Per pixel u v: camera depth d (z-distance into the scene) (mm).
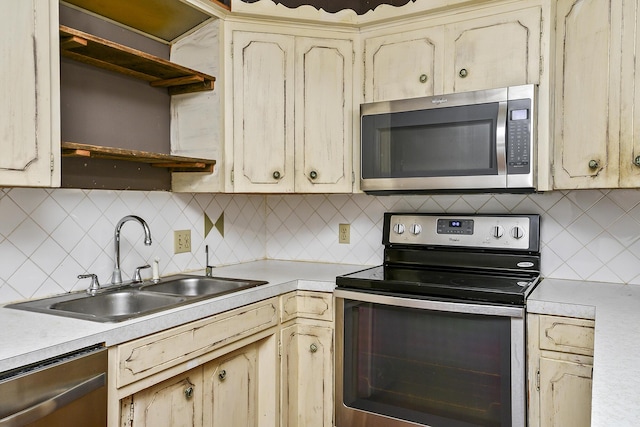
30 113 1336
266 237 2836
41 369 1139
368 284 1960
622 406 789
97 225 1891
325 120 2201
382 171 2078
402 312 1862
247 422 1922
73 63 1803
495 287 1817
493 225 2168
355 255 2594
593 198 2061
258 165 2129
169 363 1487
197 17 2043
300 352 2113
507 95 1826
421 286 1849
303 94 2182
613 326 1362
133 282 1970
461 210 2322
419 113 1994
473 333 1729
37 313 1476
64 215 1771
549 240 2145
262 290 1889
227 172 2088
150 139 2123
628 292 1820
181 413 1598
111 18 1947
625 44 1677
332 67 2203
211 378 1725
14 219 1618
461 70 1985
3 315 1452
